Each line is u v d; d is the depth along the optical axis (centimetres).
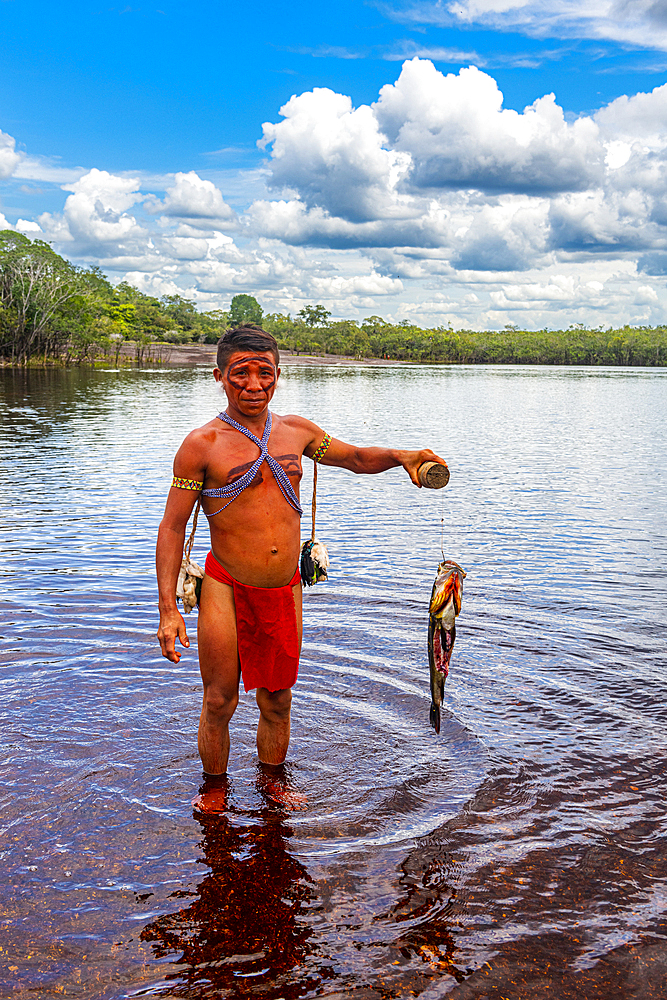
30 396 3509
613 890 296
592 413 3117
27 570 728
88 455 1596
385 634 564
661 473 1445
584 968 256
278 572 366
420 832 333
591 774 380
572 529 944
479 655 527
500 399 4056
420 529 938
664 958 261
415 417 2761
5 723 425
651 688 478
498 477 1390
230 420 369
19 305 7131
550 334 19912
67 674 490
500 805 354
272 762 390
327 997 243
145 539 862
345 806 353
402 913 282
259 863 311
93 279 8581
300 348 17912
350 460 399
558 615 611
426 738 416
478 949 264
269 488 364
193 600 377
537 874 305
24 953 260
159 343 13712
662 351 17900
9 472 1360
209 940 267
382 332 19350
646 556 809
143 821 339
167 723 429
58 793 359
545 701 459
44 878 299
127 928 273
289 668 377
